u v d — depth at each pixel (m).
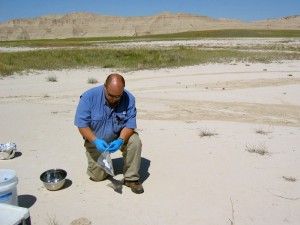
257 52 28.09
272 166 4.99
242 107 9.49
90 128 4.32
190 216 3.66
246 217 3.64
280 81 14.30
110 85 3.94
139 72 17.61
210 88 12.80
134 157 4.21
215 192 4.19
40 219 3.61
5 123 7.47
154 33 148.25
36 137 6.41
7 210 3.03
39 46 45.81
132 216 3.66
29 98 11.14
